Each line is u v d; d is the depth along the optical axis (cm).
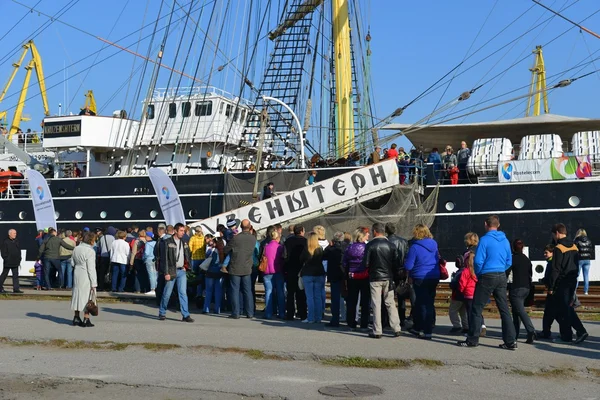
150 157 2945
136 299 1856
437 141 2603
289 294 1488
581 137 2138
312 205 2169
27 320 1393
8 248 1975
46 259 2127
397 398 824
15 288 1986
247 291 1503
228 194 2408
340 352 1053
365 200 2150
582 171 2089
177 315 1556
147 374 950
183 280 1438
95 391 868
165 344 1127
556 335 1241
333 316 1352
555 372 952
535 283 2105
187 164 2866
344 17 2756
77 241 2188
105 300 1848
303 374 948
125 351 1102
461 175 2275
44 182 2430
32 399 836
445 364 995
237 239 1491
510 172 2156
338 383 896
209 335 1212
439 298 1922
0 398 840
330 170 2317
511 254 1143
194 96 2870
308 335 1217
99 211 2602
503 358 1016
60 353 1095
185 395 845
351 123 2770
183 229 1455
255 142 2934
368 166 2150
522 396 838
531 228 2117
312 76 3192
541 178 2123
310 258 1410
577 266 1178
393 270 1220
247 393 848
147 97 2953
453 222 2191
